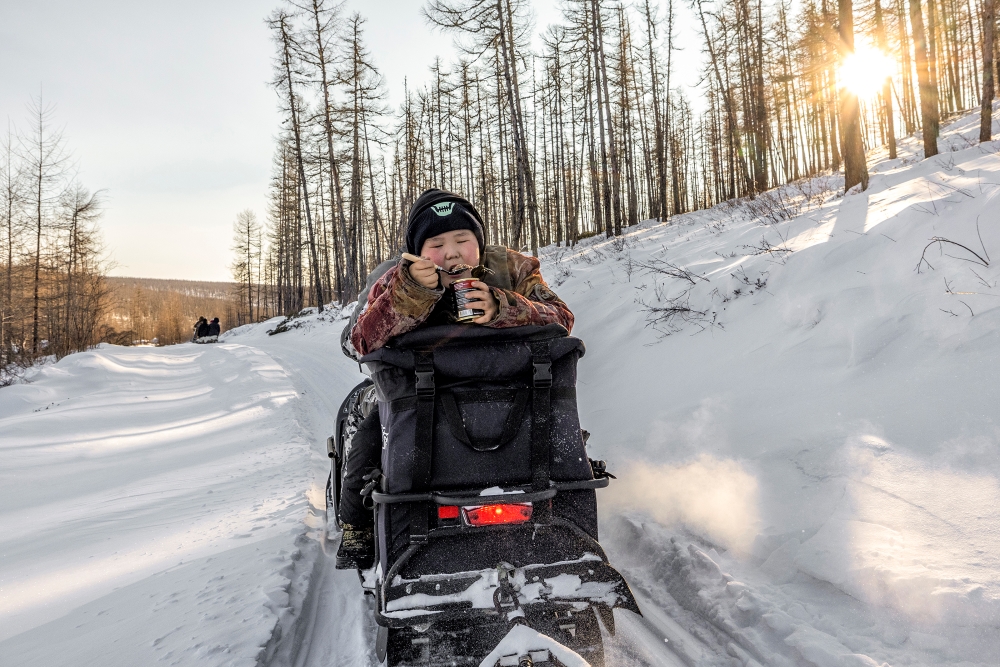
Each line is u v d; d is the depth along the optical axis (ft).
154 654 7.62
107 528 14.57
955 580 6.89
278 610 8.86
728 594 8.35
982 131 39.60
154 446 26.30
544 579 6.37
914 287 14.52
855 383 12.73
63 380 50.34
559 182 153.48
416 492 6.48
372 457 8.70
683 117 169.99
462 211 7.89
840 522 8.82
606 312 29.04
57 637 8.66
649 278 30.37
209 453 23.38
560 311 7.85
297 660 8.21
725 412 14.44
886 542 8.04
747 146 99.66
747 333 18.39
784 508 9.79
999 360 10.75
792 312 17.53
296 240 172.35
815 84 72.90
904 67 102.17
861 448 10.37
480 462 6.59
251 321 242.78
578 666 5.34
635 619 8.64
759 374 15.58
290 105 115.03
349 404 11.19
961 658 6.20
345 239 115.96
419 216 7.96
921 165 37.09
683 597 8.98
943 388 10.92
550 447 6.75
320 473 18.45
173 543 12.79
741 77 103.50
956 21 103.65
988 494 8.25
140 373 56.49
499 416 6.67
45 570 12.02
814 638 6.92
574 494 6.75
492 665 5.51
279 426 27.20
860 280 16.58
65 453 25.39
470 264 7.84
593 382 21.62
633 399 18.48
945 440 9.67
